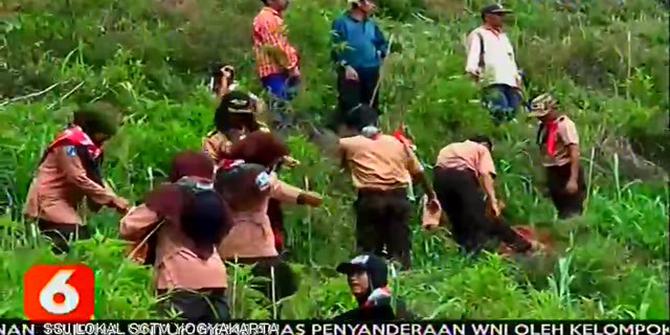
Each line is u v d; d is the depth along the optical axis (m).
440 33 14.58
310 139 11.22
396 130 11.42
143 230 6.80
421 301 7.88
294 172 10.03
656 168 11.59
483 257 9.34
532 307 7.97
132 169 10.02
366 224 9.16
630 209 10.06
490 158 9.70
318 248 9.40
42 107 10.73
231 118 8.12
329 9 13.94
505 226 9.60
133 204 9.73
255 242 7.48
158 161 10.15
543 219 10.22
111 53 12.64
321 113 11.84
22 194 9.45
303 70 12.39
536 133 11.48
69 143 8.12
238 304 7.20
